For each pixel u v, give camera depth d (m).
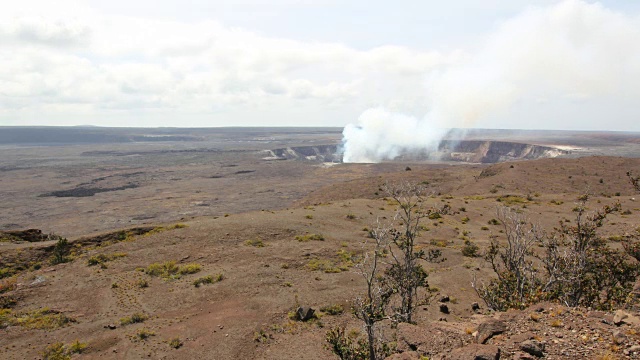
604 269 22.41
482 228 56.53
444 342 12.64
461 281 36.81
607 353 9.86
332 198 114.06
